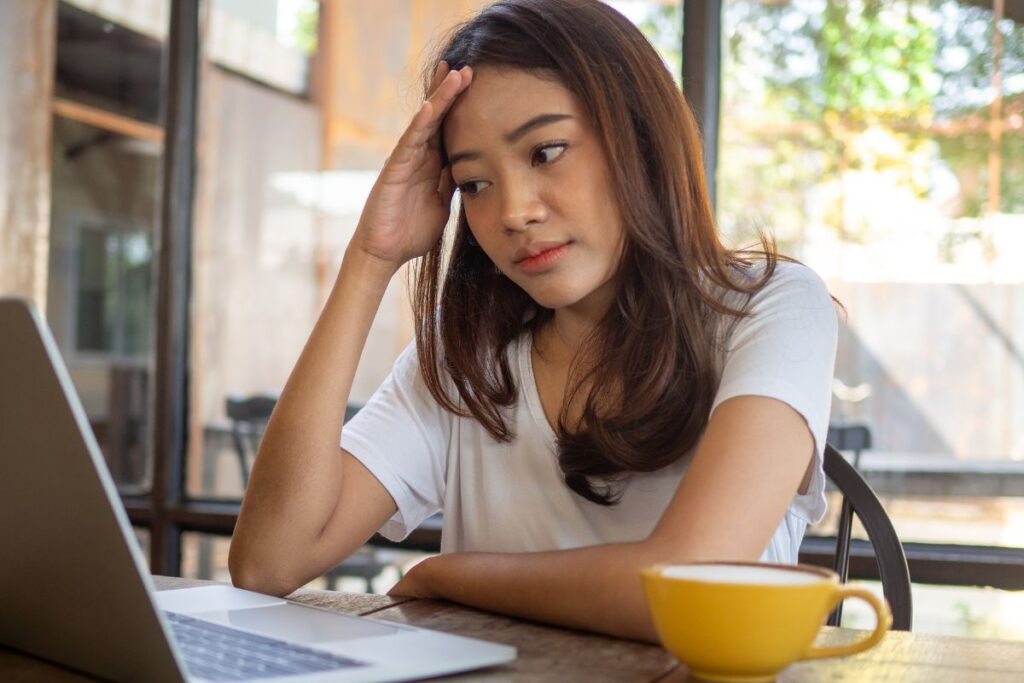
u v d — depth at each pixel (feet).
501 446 3.97
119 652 2.28
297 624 2.79
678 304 3.55
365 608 3.27
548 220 3.50
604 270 3.56
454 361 3.97
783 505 3.05
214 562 8.34
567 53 3.48
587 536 3.79
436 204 3.98
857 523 6.79
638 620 2.80
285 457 3.68
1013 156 6.87
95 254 9.11
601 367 3.65
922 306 7.00
